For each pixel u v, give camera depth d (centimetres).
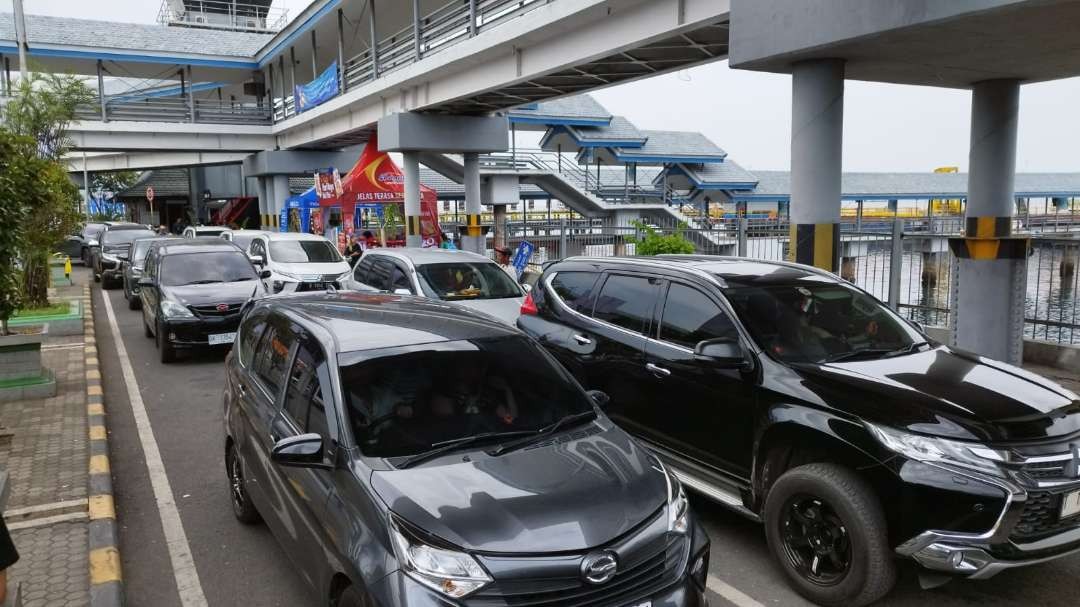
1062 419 401
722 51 1427
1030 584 448
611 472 358
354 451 358
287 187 3381
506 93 1891
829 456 425
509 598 292
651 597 312
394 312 491
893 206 4459
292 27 2791
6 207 705
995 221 1066
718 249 1341
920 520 377
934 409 397
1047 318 934
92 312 1670
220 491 618
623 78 1703
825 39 813
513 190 3547
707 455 500
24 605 418
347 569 318
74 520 533
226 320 1121
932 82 1056
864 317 530
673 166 4062
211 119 3178
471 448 373
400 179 2356
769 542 446
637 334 570
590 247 1617
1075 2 639
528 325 683
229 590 454
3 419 786
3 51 2744
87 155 4631
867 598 397
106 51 2927
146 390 966
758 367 470
